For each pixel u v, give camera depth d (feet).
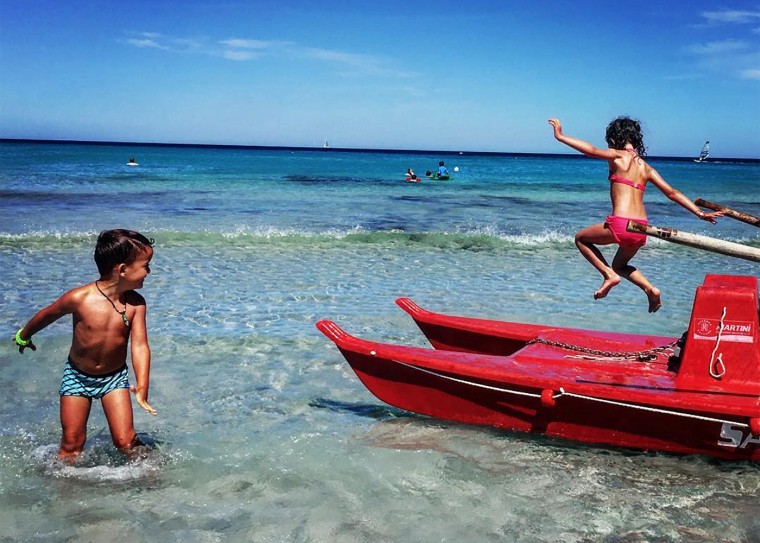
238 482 15.07
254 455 16.44
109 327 15.16
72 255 41.52
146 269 15.28
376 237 51.67
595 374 17.46
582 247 19.33
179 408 19.36
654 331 27.81
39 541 12.55
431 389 18.56
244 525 13.34
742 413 15.26
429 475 15.74
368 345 18.92
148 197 81.25
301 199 86.12
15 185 92.53
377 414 19.47
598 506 14.46
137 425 18.08
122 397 15.78
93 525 13.15
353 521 13.61
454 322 22.84
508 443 17.63
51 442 16.76
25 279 34.58
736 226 67.62
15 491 14.29
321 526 13.39
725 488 15.33
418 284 36.47
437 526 13.51
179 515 13.64
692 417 15.83
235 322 27.99
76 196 79.15
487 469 16.12
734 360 16.38
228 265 40.24
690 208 18.15
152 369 22.43
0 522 13.11
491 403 18.01
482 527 13.51
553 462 16.58
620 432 16.85
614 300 33.53
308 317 29.12
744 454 15.90
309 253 45.24
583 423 17.16
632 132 18.99
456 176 174.60
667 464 16.48
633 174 18.52
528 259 45.37
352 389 21.40
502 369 17.70
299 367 23.11
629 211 18.22
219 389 20.92
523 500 14.66
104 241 14.83
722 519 13.97
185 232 50.01
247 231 53.98
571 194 108.06
